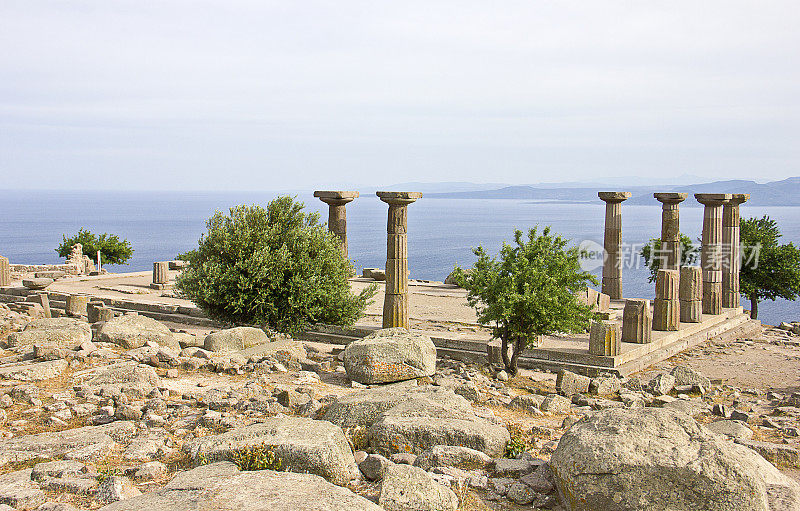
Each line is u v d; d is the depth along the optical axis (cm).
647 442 768
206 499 696
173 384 1362
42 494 760
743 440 1141
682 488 729
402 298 2252
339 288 2245
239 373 1523
